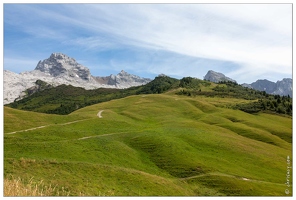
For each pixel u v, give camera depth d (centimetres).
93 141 7075
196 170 6000
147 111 15300
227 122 13250
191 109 16525
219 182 5394
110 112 13950
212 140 8431
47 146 5969
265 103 19312
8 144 5866
